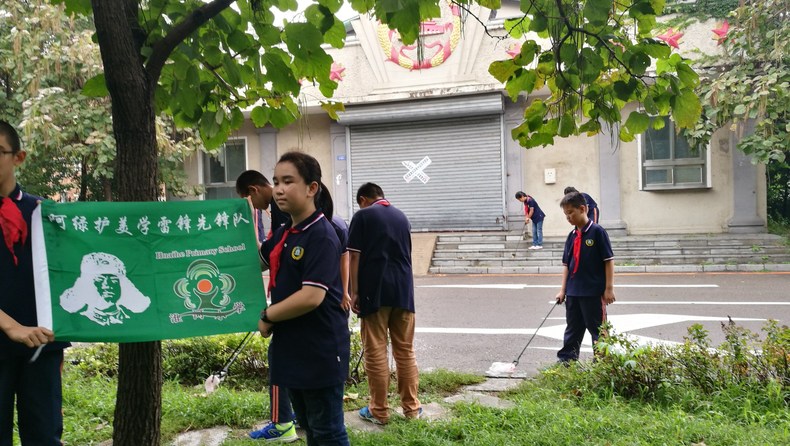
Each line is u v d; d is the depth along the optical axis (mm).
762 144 11773
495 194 15914
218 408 4285
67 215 2762
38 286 2682
